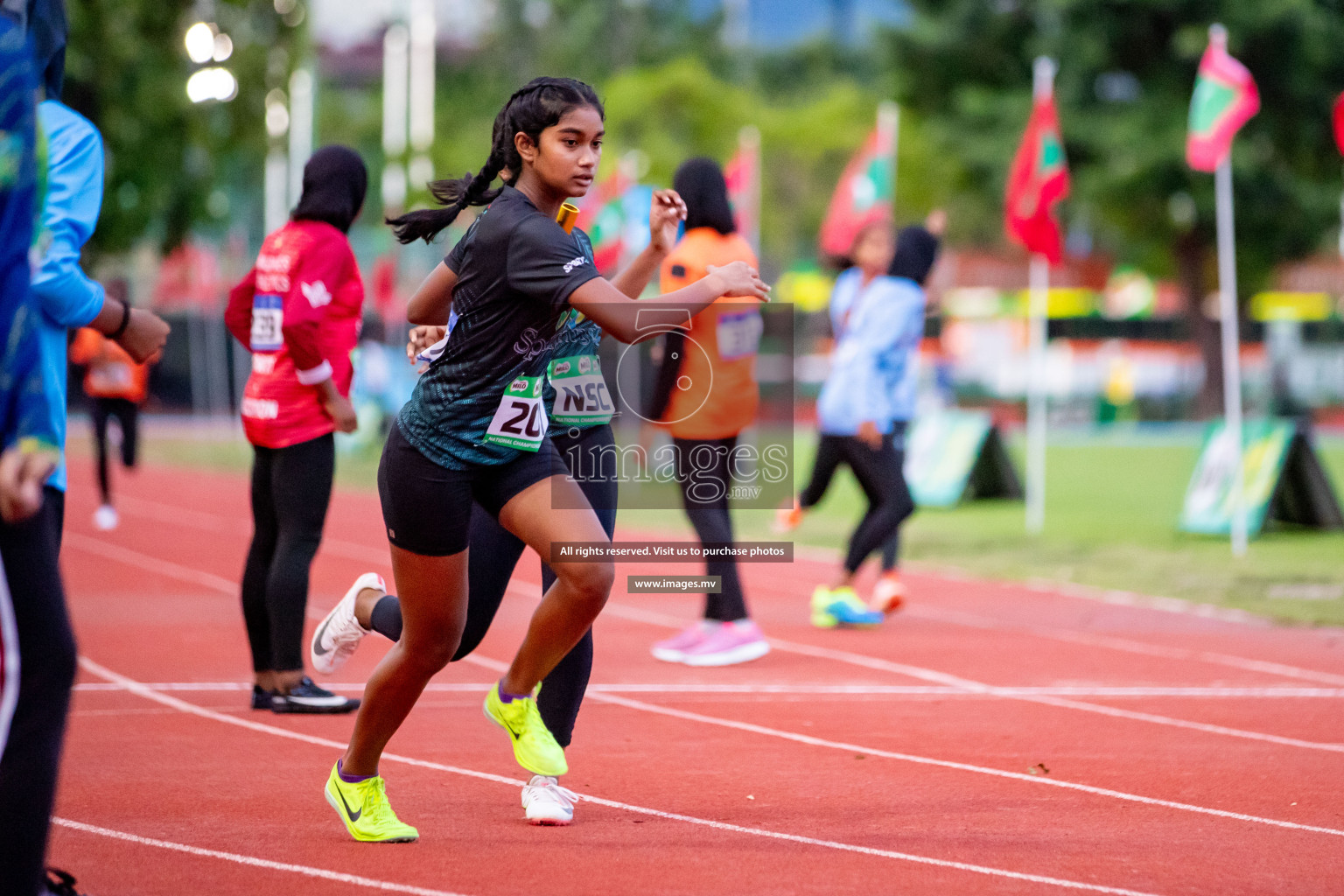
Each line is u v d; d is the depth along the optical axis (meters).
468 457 10.99
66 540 37.41
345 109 130.25
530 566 33.44
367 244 98.00
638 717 17.95
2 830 8.48
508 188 11.35
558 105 11.21
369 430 74.50
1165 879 11.39
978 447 50.62
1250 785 14.70
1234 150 93.31
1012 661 22.17
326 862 11.47
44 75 10.69
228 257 107.38
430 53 98.50
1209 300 115.06
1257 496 38.56
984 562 34.62
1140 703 19.06
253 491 18.11
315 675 20.23
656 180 100.62
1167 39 95.88
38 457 8.27
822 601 25.33
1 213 8.23
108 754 15.47
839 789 14.32
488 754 15.70
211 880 10.96
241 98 67.75
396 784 14.30
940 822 13.11
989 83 105.06
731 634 21.78
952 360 120.31
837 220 48.69
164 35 61.22
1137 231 104.19
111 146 61.06
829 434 24.86
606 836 12.44
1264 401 109.12
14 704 8.39
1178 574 32.22
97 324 10.93
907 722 17.75
